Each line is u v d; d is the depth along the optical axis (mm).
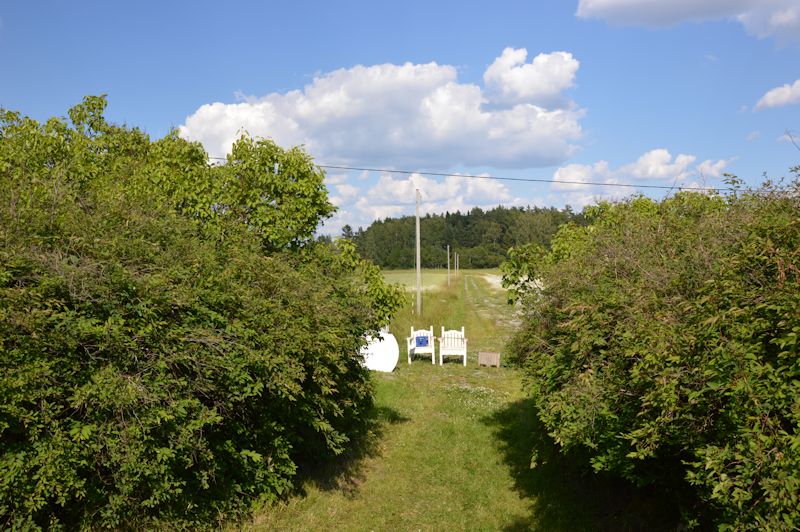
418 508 8227
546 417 6703
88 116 11711
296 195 9562
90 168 9148
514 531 7480
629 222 8055
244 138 9578
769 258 4289
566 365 6715
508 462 10094
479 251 96938
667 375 4164
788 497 2906
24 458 4328
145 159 10539
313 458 8844
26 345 4406
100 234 5848
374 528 7441
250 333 6203
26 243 5191
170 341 5512
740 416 3527
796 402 3217
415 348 21281
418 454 10484
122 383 4832
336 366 7781
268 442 7062
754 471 3217
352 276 9734
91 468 4789
